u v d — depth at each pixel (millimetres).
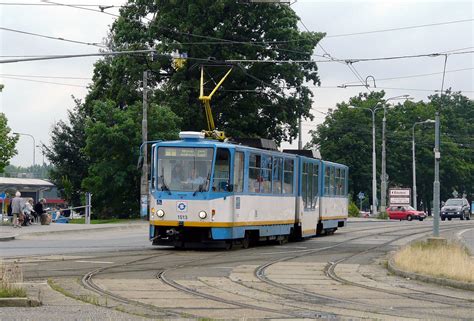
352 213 82062
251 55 62906
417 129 111688
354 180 103688
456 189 117062
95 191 62469
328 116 104125
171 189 29375
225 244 29938
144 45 63000
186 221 29109
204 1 61375
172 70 65062
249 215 31156
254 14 62781
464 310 15789
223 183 29469
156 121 59594
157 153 29781
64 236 40719
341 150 103000
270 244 35062
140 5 63812
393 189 90500
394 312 15273
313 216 39438
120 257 26109
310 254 29484
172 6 62469
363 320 13945
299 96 66312
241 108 65625
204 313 14648
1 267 17734
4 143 73625
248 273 22016
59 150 82188
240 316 14328
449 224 66938
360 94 114375
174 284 18969
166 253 28156
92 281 19109
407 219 84375
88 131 60625
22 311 14078
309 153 39844
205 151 29438
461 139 117938
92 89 70812
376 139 105812
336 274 22531
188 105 63219
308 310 15336
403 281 21094
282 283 19969
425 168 109875
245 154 30781
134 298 16438
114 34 70750
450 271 21219
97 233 44344
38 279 19344
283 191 34938
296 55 64438
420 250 26828
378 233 46500
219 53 62719
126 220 58219
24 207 47875
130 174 62125
